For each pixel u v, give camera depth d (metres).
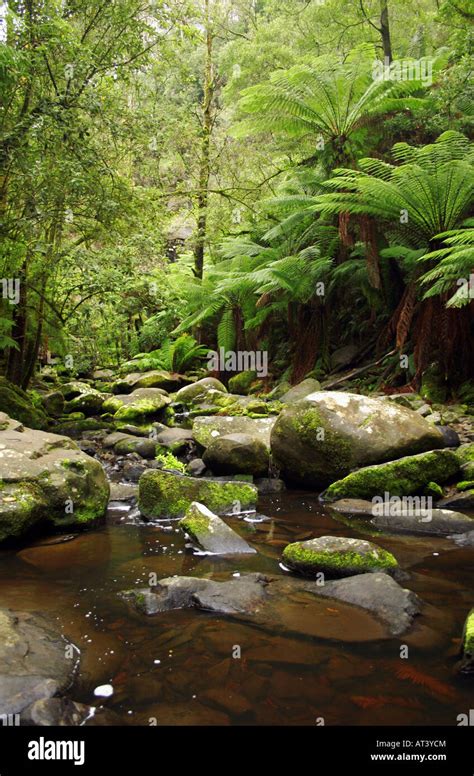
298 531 3.54
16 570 2.87
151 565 2.94
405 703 1.68
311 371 9.11
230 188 12.31
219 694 1.74
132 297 8.05
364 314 9.64
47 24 5.98
